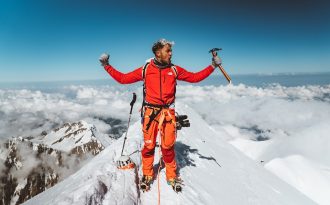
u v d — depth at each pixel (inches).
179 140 435.2
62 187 251.9
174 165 240.1
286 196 475.2
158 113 210.8
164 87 208.2
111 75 211.0
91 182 185.5
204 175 327.0
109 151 324.2
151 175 232.8
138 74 212.1
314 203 621.3
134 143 321.4
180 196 233.8
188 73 213.3
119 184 206.7
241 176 426.0
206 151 454.0
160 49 204.4
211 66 210.2
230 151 608.4
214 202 263.0
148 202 215.9
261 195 385.4
